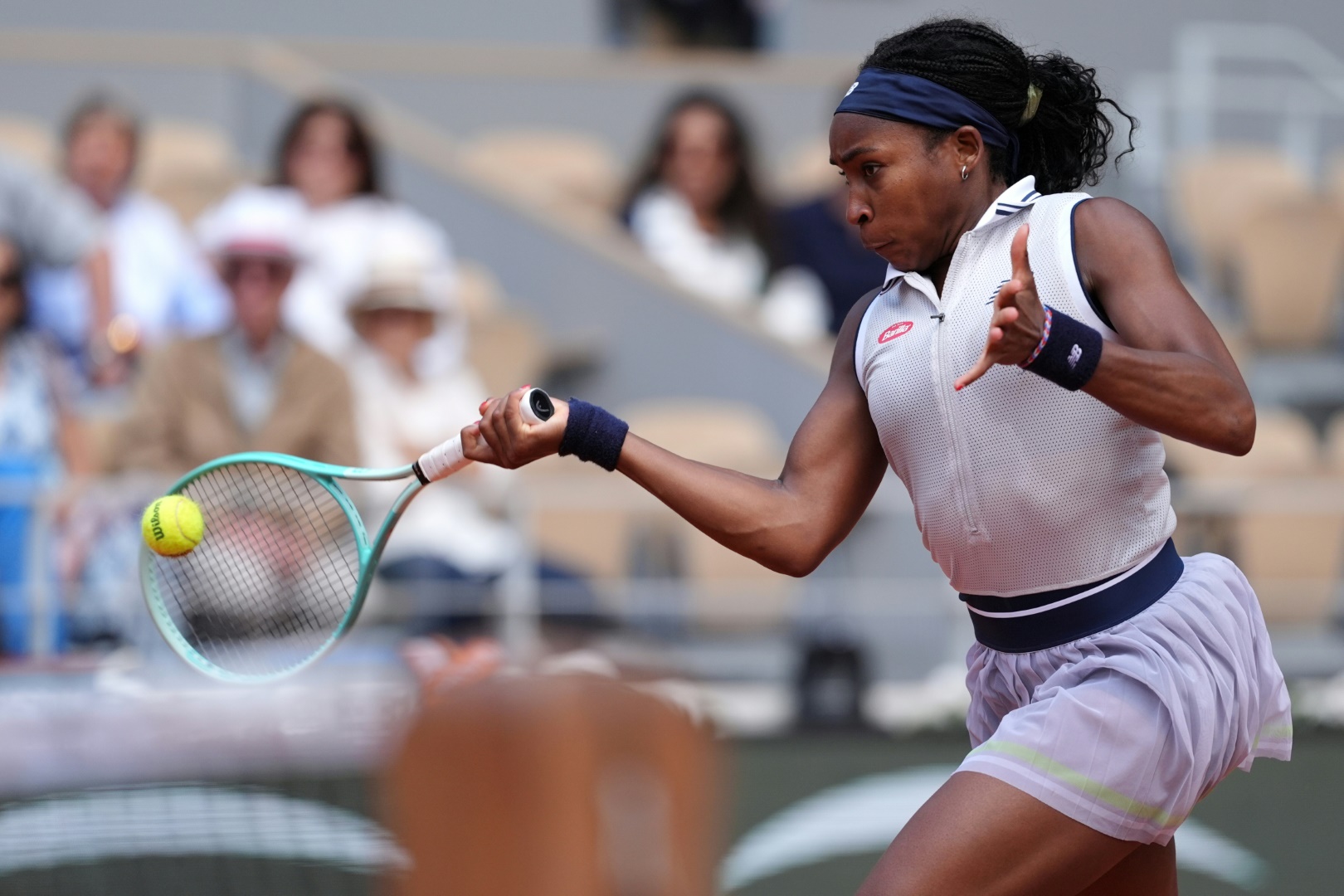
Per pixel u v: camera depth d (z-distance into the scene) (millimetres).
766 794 16609
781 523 9250
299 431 20062
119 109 24266
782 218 26391
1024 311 7547
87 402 23391
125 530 19000
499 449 9039
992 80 8805
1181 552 22484
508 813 6566
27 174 23172
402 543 19719
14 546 18609
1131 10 35000
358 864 12562
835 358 9703
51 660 17375
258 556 13070
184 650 9859
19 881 12875
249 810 12844
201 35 31844
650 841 6664
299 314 23203
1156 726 8375
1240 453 7984
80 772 13000
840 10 34250
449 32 32969
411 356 21672
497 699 6648
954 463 8867
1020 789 8305
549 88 28984
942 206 8828
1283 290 30141
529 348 24500
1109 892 9125
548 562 20156
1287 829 16109
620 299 25547
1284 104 35000
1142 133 33625
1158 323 8219
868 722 19281
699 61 29125
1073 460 8625
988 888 8242
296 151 24109
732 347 25266
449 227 25781
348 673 14172
